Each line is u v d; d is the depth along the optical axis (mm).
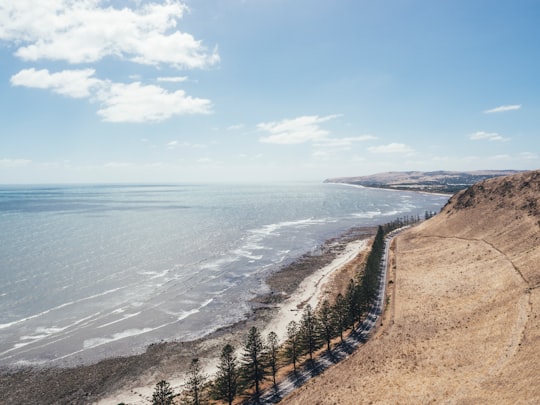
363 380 53906
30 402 57594
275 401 54688
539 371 42562
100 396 59000
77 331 80438
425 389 46938
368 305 90375
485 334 60375
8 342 75125
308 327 68875
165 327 83125
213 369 66125
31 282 110625
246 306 95125
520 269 84688
